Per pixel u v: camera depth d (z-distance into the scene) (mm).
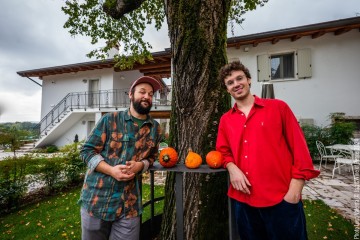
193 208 1908
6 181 4430
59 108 15805
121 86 15406
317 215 3553
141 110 1620
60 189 5793
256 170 1435
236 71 1604
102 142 1591
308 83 9633
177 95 2045
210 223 1889
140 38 6246
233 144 1570
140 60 6793
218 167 1531
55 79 16234
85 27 5613
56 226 3547
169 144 2172
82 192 1599
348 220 3375
